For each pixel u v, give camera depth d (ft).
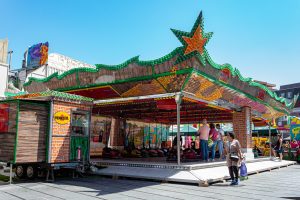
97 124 58.90
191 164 34.78
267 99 57.00
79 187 27.66
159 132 77.97
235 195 24.84
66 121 32.96
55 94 31.83
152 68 34.42
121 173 34.76
